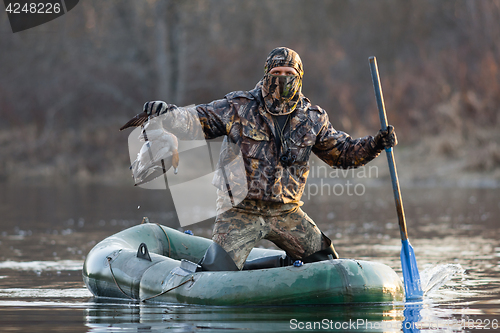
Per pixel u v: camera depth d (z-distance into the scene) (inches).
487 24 3002.0
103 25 4156.0
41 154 3617.1
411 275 639.1
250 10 4495.6
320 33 4598.9
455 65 3070.9
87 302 621.9
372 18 4498.0
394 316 534.0
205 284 585.6
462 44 3329.2
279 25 4574.3
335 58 4259.4
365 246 1027.3
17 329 503.2
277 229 619.2
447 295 634.8
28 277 777.6
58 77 4028.1
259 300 568.4
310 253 631.8
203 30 4281.5
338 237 1147.3
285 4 4623.5
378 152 632.4
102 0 4089.6
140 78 4104.3
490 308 571.2
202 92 4148.6
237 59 4229.8
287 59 604.1
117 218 1505.9
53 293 675.4
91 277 673.0
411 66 3531.0
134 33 4156.0
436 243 1054.4
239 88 4158.5
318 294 564.7
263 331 482.6
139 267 645.9
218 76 4148.6
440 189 2210.9
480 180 2404.0
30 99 4003.4
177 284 602.9
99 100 4072.3
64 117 3998.5
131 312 564.4
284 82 596.4
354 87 3914.9
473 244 1039.6
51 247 1053.8
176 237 767.7
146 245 717.3
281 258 687.1
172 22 4052.7
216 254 601.9
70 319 539.2
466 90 2839.6
